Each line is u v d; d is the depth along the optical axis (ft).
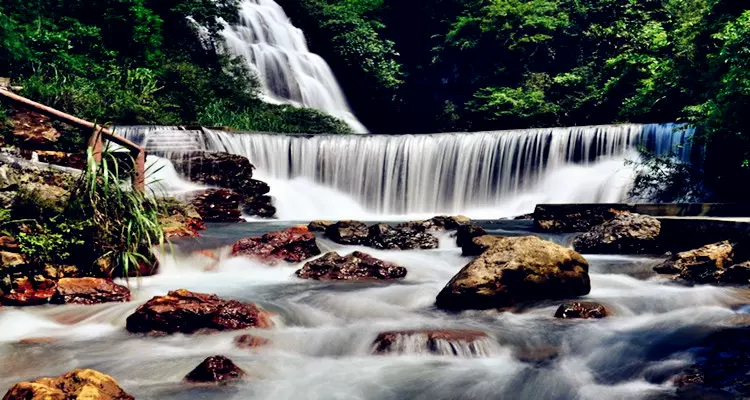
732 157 66.33
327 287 34.60
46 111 36.88
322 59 137.59
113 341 26.14
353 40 137.49
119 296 31.40
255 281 36.52
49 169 37.96
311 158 83.15
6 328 27.50
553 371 23.39
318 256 42.52
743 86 54.19
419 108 144.56
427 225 51.80
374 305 30.99
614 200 75.05
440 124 139.85
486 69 139.95
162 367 22.95
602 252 45.55
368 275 37.68
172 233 44.65
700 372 22.47
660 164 73.82
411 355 25.09
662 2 120.67
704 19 85.61
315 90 130.82
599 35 127.95
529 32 138.00
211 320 27.35
